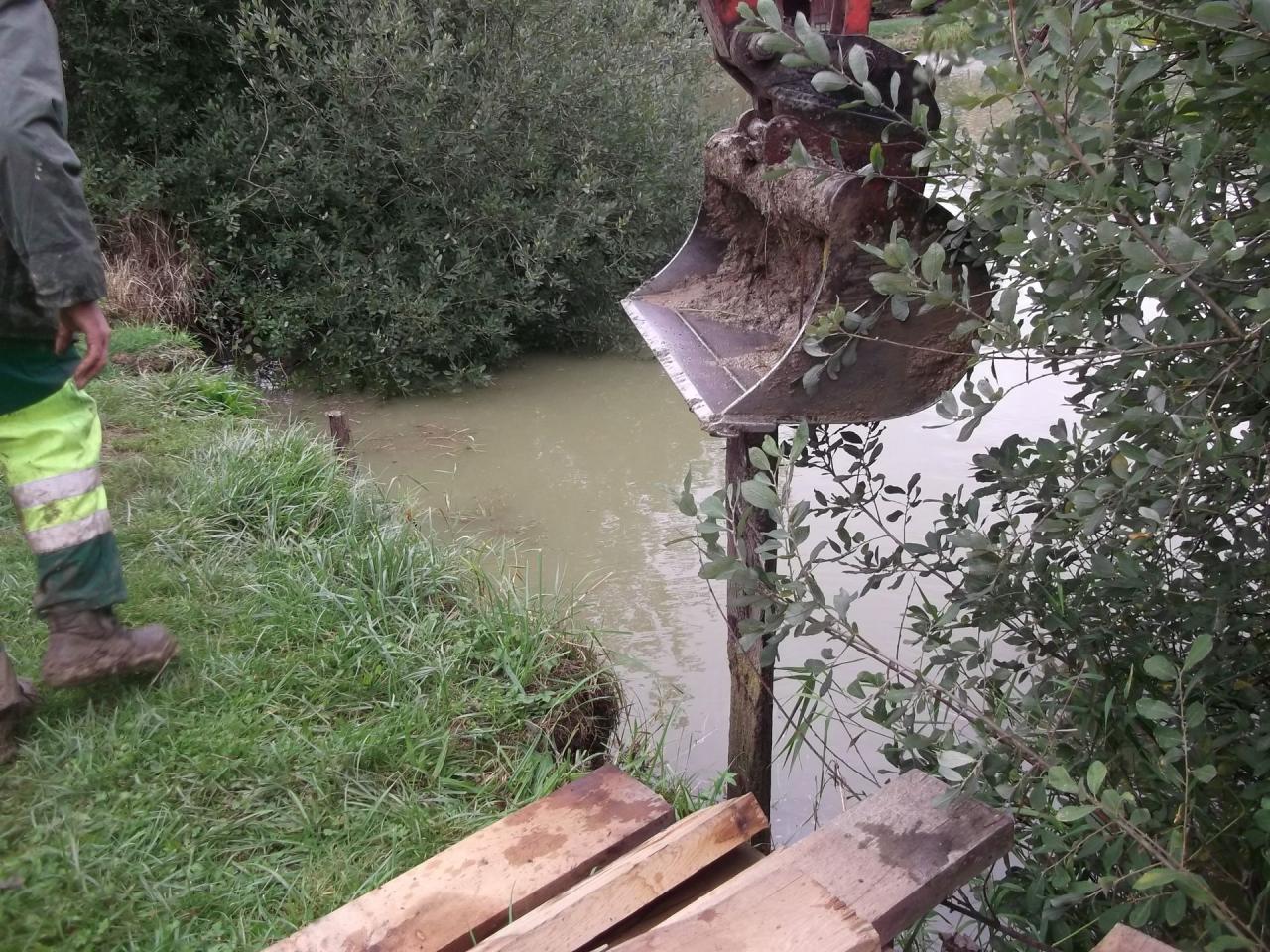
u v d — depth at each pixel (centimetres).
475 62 895
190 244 878
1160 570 280
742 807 229
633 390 873
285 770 297
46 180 246
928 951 314
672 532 625
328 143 873
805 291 310
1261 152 204
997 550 270
